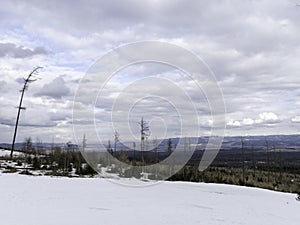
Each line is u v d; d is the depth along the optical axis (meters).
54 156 28.03
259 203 13.27
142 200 12.12
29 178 18.72
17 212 8.83
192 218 9.07
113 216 8.77
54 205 10.23
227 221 8.99
